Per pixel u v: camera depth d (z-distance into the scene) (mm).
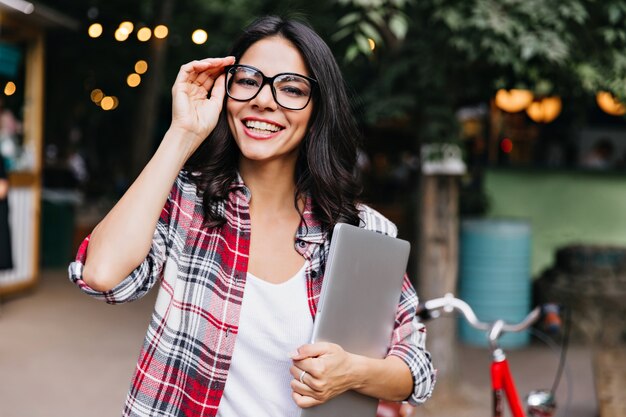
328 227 1793
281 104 1739
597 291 7211
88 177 16562
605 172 8328
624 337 6918
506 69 4863
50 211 10719
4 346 6453
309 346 1605
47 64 12992
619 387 4586
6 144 8211
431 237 5422
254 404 1708
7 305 8102
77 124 16172
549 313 3096
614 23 4352
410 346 1801
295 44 1769
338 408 1684
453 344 5352
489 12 4266
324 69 1770
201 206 1732
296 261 1764
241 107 1742
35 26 8438
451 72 4980
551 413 3293
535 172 8391
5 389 5301
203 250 1699
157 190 1611
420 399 1781
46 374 5711
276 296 1713
